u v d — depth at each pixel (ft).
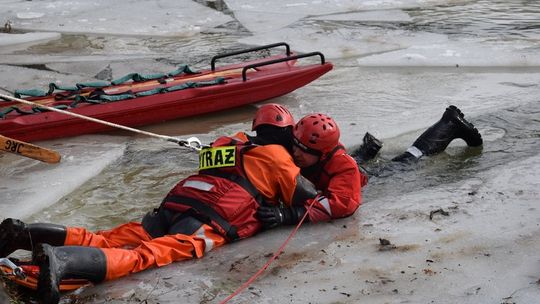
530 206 24.53
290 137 24.57
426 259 21.43
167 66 46.44
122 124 34.50
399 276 20.57
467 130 30.19
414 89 40.47
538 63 44.27
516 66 44.34
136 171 30.40
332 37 52.54
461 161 29.43
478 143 30.68
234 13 61.41
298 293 19.98
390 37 52.03
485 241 22.25
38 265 18.90
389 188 27.17
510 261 20.95
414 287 19.94
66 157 31.42
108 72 45.32
